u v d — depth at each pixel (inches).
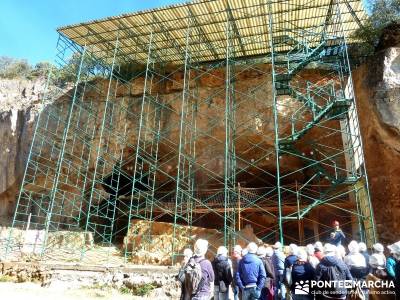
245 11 677.9
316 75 729.6
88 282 495.5
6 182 832.3
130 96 836.6
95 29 753.0
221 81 787.4
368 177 603.2
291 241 777.6
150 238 640.4
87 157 808.9
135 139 802.8
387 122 532.4
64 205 821.2
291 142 565.0
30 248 681.0
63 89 876.6
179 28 735.1
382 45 629.6
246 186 826.8
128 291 474.6
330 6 661.9
